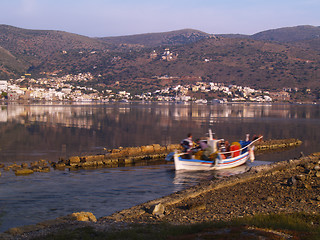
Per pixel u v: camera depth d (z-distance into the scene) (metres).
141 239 11.05
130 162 31.38
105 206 17.53
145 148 36.69
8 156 34.06
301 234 11.38
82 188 21.11
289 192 18.67
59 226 13.08
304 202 16.67
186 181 23.75
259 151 40.50
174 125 75.94
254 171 24.42
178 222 13.84
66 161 29.92
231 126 75.75
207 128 69.62
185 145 29.45
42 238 11.55
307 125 82.00
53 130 60.78
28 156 34.19
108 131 61.12
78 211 16.64
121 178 24.34
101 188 21.23
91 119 90.31
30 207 17.12
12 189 20.50
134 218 14.53
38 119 85.94
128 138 51.44
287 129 71.00
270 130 68.25
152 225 13.12
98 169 27.67
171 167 29.17
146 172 26.77
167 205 16.84
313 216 13.84
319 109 192.12
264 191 19.17
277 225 12.42
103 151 38.06
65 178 23.86
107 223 13.62
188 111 147.38
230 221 13.16
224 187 20.66
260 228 12.00
